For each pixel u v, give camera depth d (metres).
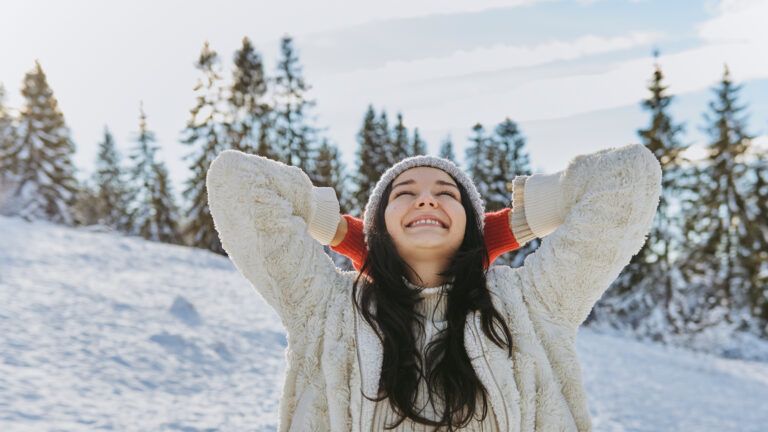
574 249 1.67
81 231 25.66
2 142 35.66
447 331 1.68
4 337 7.98
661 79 28.36
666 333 26.55
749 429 11.84
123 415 5.90
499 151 32.62
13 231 20.62
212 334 10.86
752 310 29.03
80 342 8.52
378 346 1.68
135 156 41.06
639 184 1.64
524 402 1.66
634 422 10.71
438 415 1.64
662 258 28.02
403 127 36.91
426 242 1.71
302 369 1.74
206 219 32.44
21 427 5.00
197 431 5.87
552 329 1.71
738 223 29.62
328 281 1.79
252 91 35.16
